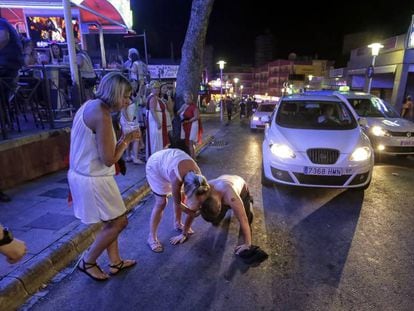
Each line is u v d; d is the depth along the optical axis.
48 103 5.37
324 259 3.10
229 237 3.54
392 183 5.51
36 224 3.44
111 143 2.31
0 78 4.61
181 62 7.82
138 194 4.73
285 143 4.76
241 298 2.53
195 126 6.68
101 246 2.62
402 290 2.62
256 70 77.88
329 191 5.06
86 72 6.60
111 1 7.48
